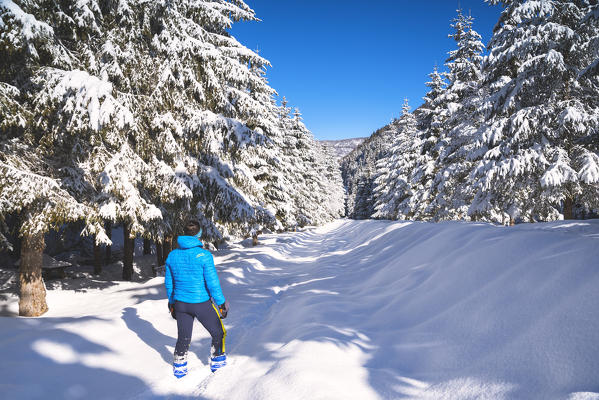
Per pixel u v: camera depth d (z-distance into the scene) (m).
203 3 9.27
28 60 6.19
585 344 2.06
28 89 6.64
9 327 3.79
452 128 19.03
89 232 7.02
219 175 9.97
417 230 7.96
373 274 6.52
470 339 2.78
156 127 8.21
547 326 2.37
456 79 19.91
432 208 20.55
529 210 13.20
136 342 3.89
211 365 3.29
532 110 11.66
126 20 7.35
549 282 2.80
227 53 10.05
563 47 11.33
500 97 12.88
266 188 21.50
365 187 61.19
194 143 8.87
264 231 36.88
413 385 2.43
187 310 3.24
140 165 7.62
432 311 3.62
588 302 2.32
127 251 12.55
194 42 8.34
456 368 2.50
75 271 16.31
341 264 9.44
